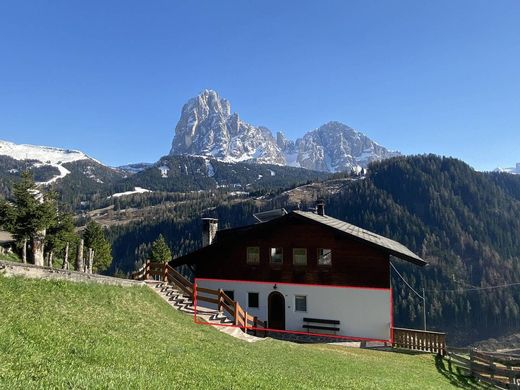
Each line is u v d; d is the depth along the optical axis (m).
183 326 18.39
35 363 8.05
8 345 8.55
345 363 18.89
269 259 32.69
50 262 48.72
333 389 12.05
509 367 22.09
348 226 38.47
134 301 19.12
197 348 14.36
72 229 53.03
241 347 17.31
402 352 26.78
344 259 30.88
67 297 14.95
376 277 30.03
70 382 7.32
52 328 10.89
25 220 42.06
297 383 11.72
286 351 19.52
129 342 12.05
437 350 26.88
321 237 31.62
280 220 32.16
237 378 10.62
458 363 24.94
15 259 41.91
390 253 29.33
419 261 30.14
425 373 20.67
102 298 16.97
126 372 8.70
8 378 6.94
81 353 9.55
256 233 33.12
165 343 13.65
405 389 14.76
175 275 28.12
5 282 13.15
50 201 47.72
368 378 15.92
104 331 12.56
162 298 23.81
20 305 12.07
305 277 31.53
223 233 41.28
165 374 9.44
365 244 29.81
